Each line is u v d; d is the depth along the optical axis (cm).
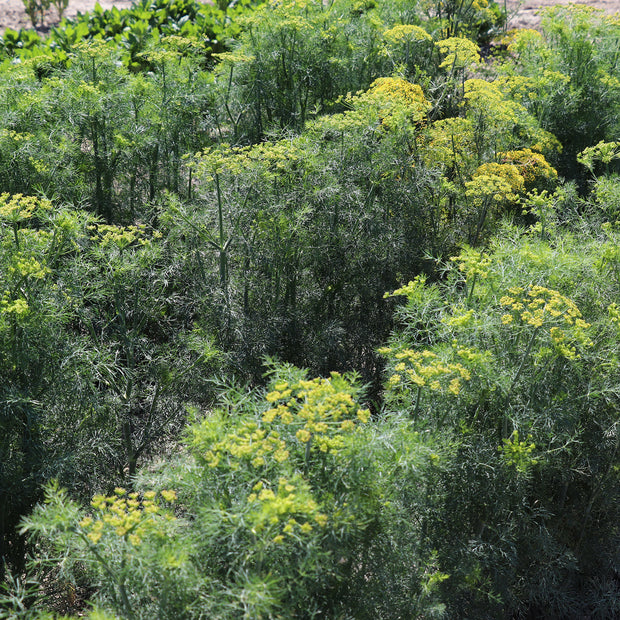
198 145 664
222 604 254
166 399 476
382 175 567
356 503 288
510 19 1263
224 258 499
